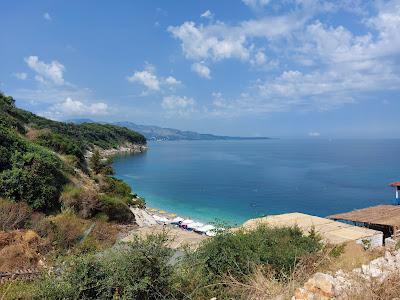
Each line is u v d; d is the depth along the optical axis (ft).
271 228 57.77
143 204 189.06
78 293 29.32
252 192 273.75
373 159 580.30
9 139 108.99
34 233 64.13
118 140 636.89
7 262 49.75
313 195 256.11
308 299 21.18
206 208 221.87
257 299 27.73
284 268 35.45
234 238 40.78
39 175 102.47
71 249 66.13
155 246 33.14
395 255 27.73
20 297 33.78
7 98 192.65
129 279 30.71
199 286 32.50
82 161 193.98
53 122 400.67
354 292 20.26
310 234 59.67
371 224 102.68
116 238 80.28
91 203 112.88
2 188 91.25
